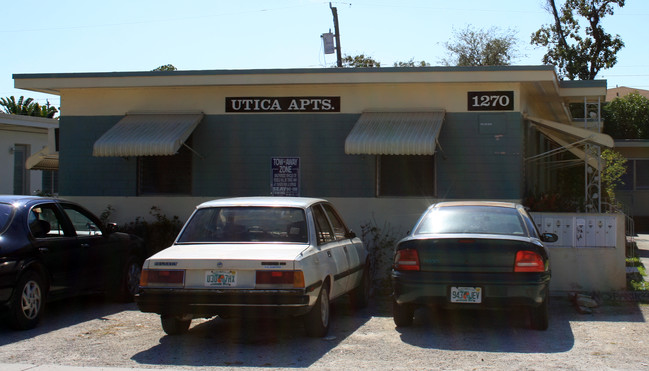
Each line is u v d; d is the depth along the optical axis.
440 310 8.94
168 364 6.18
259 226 7.55
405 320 7.77
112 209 12.95
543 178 16.30
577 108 29.30
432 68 11.35
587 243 9.96
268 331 7.71
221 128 12.61
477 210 8.11
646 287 9.98
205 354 6.58
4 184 20.84
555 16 32.78
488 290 7.07
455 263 7.21
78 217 9.20
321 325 7.21
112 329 7.88
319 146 12.26
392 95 12.02
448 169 11.72
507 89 11.52
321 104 12.27
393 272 7.56
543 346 6.85
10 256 7.47
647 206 24.48
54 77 12.61
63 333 7.63
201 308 6.64
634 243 15.63
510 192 11.48
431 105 11.84
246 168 12.50
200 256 6.78
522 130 11.83
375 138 11.04
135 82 12.44
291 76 11.88
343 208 12.12
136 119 12.63
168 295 6.69
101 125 13.05
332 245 8.00
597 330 7.66
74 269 8.56
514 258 7.11
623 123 28.48
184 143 12.56
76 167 13.12
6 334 7.56
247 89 12.53
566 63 32.19
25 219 7.95
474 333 7.52
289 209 7.70
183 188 12.79
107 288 9.37
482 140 11.62
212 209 7.82
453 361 6.23
